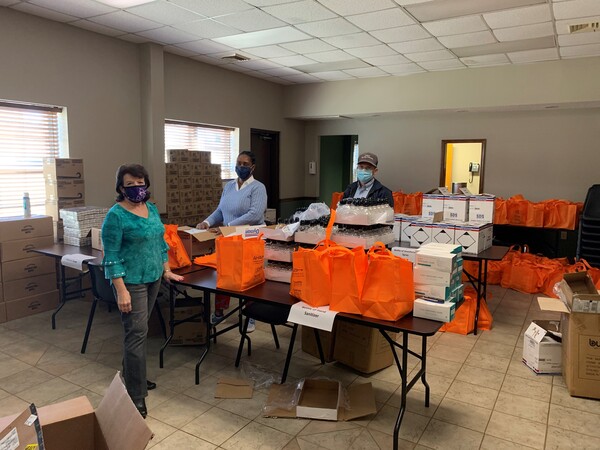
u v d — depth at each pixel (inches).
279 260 110.2
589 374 105.8
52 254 144.9
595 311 103.7
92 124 193.9
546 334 120.5
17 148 175.5
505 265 209.6
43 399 104.7
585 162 256.2
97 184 198.1
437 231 153.4
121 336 143.6
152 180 216.1
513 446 88.4
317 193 349.7
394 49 215.9
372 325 84.4
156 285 101.4
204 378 115.9
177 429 93.2
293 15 169.6
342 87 294.8
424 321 84.9
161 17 172.1
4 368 120.5
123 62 204.8
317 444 88.4
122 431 52.6
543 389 111.4
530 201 257.3
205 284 107.9
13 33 163.8
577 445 88.7
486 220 158.1
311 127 344.8
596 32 184.9
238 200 150.9
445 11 163.5
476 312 149.3
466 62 239.6
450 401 105.7
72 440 58.7
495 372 121.0
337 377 117.2
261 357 129.6
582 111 254.4
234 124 275.3
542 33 186.9
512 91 244.4
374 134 319.6
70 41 182.7
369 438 90.5
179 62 233.9
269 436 91.0
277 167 321.4
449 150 331.0
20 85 167.3
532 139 268.5
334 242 102.9
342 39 200.4
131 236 93.0
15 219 158.1
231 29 187.0
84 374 117.4
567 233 231.3
